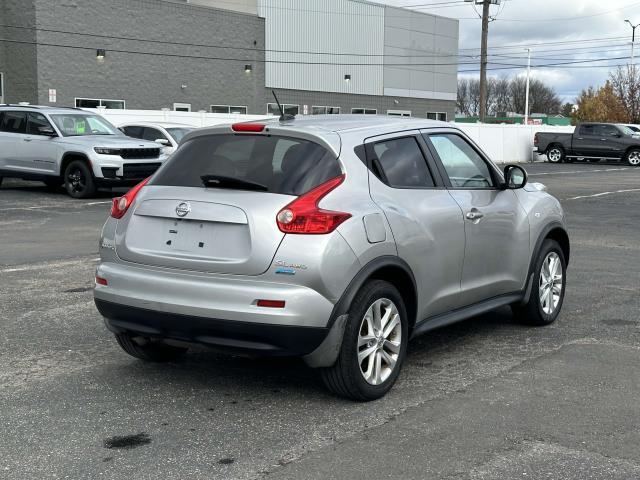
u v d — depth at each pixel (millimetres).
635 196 19578
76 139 17203
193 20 36688
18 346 5977
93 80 32875
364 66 46156
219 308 4406
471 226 5602
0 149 18203
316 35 43094
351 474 3734
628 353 5863
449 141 5820
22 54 31328
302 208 4438
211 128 5059
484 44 42219
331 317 4430
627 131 36625
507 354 5844
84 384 5113
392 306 4859
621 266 9766
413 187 5234
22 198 17156
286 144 4812
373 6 46125
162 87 35688
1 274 8750
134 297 4695
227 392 4973
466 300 5684
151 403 4758
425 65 50250
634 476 3719
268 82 41094
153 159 17391
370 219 4668
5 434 4246
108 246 4988
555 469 3793
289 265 4355
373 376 4766
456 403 4746
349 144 4879
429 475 3723
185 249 4648
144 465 3848
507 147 40125
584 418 4488
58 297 7629
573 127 43062
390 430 4305
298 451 4020
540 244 6473
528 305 6555
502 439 4172
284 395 4914
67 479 3689
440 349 6000
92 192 17016
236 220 4484
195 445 4102
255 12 42969
